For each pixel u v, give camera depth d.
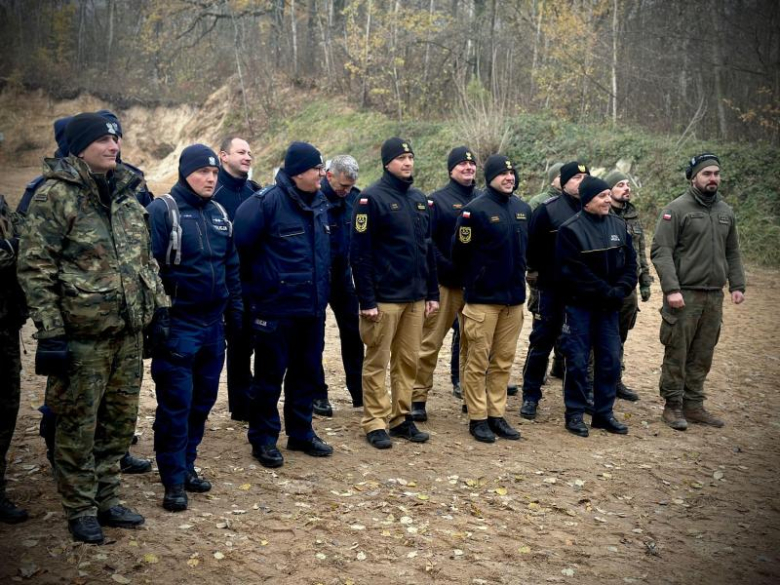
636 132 21.25
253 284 4.98
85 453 3.79
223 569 3.67
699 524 4.54
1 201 3.91
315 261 5.02
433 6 29.42
